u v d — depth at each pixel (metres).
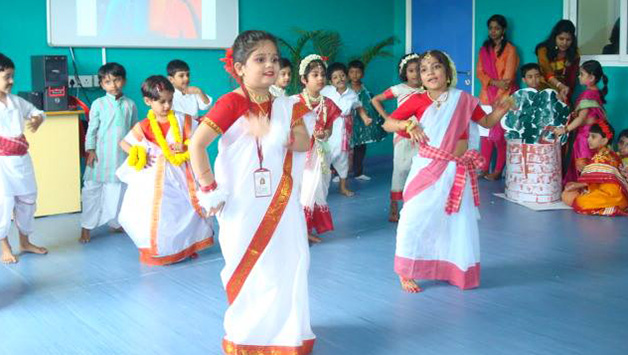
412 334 3.24
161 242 4.31
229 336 2.84
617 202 5.62
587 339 3.17
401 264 3.84
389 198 6.50
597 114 6.03
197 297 3.80
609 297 3.73
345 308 3.59
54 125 5.76
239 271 2.79
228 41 7.51
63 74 5.76
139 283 4.05
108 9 6.64
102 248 4.83
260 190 2.75
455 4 8.20
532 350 3.05
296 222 2.83
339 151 6.50
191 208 4.41
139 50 6.94
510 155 6.27
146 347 3.13
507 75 7.24
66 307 3.66
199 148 2.64
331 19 8.40
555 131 6.05
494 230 5.21
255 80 2.68
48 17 6.29
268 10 7.84
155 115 4.36
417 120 3.75
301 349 2.87
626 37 6.58
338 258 4.53
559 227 5.29
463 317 3.45
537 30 7.28
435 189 3.73
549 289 3.86
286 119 2.78
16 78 6.21
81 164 6.57
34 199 4.55
